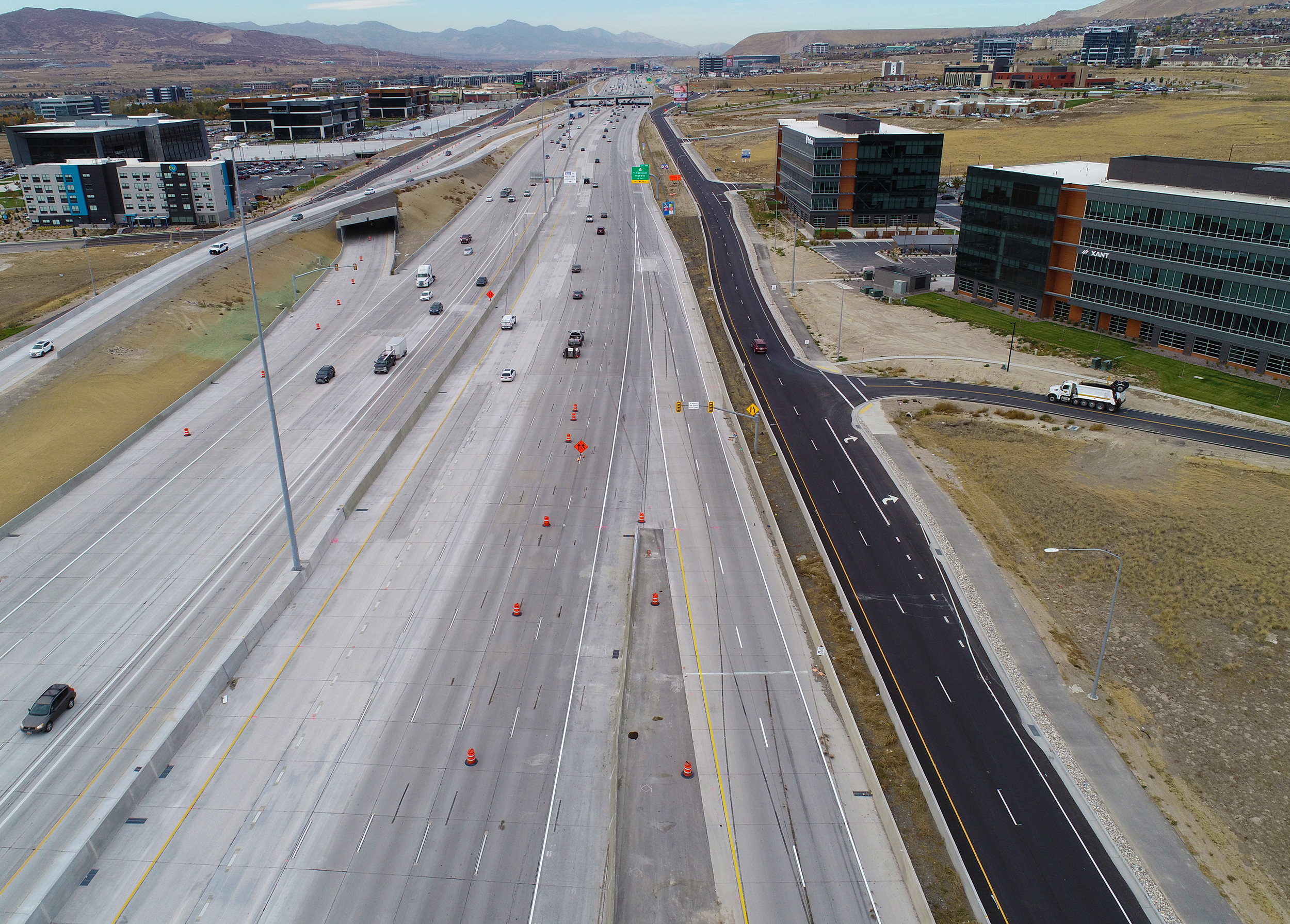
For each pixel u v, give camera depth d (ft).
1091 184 331.98
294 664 162.91
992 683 162.81
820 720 152.35
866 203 528.22
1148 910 119.24
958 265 400.88
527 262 456.86
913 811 134.21
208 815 129.80
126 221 535.60
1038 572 197.57
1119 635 176.24
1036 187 347.97
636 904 116.88
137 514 215.31
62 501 221.25
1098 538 206.59
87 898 116.06
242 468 238.89
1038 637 175.63
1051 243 349.20
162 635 169.58
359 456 245.86
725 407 284.20
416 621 175.73
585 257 466.70
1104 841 130.00
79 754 140.46
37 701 148.25
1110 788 139.85
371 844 124.77
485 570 193.77
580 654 166.91
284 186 646.33
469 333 348.18
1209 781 141.69
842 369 317.42
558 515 218.18
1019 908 118.73
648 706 154.61
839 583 191.62
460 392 295.89
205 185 523.70
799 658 168.14
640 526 213.87
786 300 400.26
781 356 331.36
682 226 536.42
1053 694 160.15
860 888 120.37
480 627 173.99
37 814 128.77
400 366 314.14
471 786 135.44
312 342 339.57
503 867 121.39
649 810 132.46
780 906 117.39
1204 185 312.29
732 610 182.09
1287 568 189.16
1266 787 139.85
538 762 140.56
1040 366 311.47
